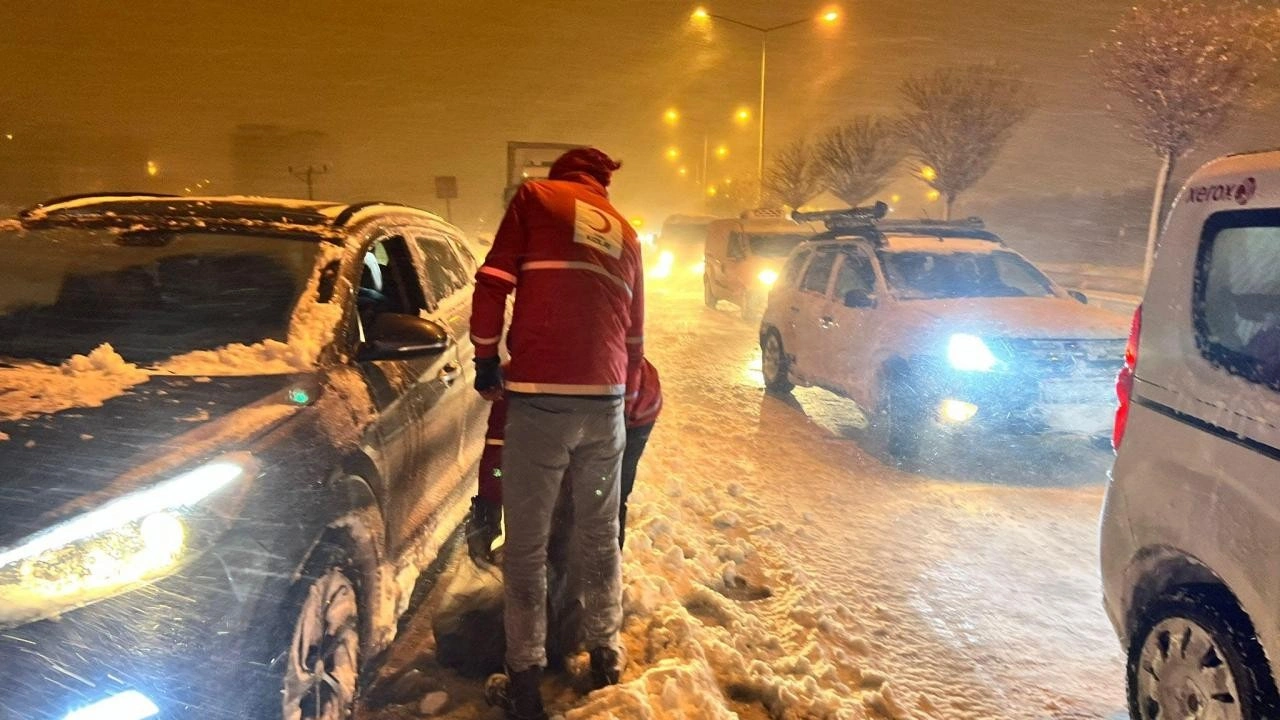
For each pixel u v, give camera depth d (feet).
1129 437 11.16
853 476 22.41
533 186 10.44
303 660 9.04
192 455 8.43
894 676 12.90
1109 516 11.41
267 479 8.79
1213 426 9.73
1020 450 24.61
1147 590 10.82
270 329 11.33
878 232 27.86
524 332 10.16
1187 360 10.36
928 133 88.43
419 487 12.66
